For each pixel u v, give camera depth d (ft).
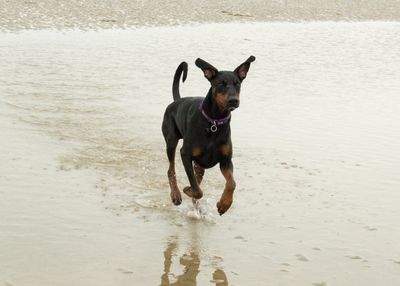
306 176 22.90
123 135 27.35
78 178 21.31
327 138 28.48
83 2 74.28
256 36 64.90
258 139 27.89
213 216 18.76
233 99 17.39
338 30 74.54
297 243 16.97
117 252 15.84
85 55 47.65
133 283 14.29
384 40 66.85
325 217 18.94
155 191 20.76
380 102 36.58
